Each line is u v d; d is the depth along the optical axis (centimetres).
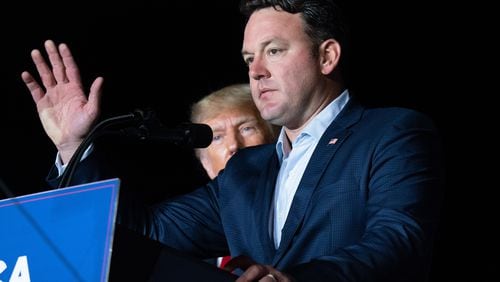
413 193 391
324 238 409
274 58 443
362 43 829
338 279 338
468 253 810
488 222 809
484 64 813
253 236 440
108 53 855
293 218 418
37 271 307
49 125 458
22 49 838
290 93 440
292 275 335
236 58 859
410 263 360
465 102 819
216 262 617
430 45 821
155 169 855
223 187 468
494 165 811
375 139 418
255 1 451
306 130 444
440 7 820
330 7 449
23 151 841
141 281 317
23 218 316
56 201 313
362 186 410
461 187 816
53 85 466
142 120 397
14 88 840
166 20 862
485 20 812
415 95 825
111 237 299
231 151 655
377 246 357
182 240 475
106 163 455
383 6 827
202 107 669
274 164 454
